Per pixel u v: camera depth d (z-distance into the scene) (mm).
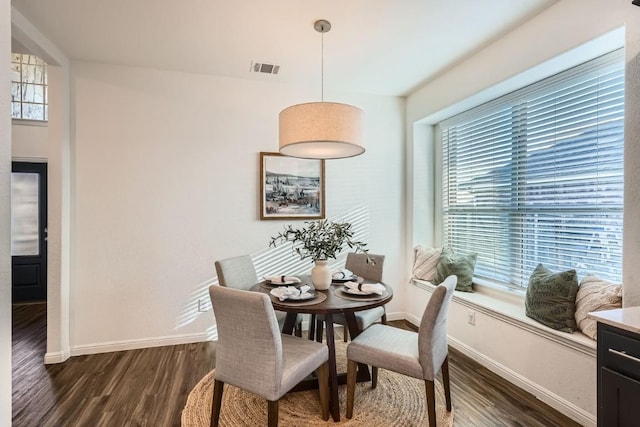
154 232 3291
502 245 3162
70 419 2143
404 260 4121
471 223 3545
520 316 2543
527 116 2875
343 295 2385
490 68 2830
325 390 2135
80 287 3111
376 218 4004
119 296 3207
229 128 3484
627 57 1871
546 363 2309
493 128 3236
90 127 3119
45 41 2680
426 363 1950
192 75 3379
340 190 3867
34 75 4883
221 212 3469
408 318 4047
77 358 3033
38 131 4840
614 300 1985
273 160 3600
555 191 2645
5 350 1158
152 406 2285
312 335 3041
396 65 3211
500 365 2701
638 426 1339
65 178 2994
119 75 3188
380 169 4020
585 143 2414
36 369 2814
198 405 2297
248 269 3006
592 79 2361
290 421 2121
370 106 3979
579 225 2467
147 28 2549
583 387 2068
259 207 3572
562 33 2238
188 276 3383
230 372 1907
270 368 1791
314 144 2342
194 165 3389
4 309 1154
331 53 2959
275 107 3613
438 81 3504
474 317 2990
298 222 3705
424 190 4047
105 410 2240
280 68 3266
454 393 2445
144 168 3258
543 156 2740
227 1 2211
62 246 2967
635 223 1828
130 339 3236
